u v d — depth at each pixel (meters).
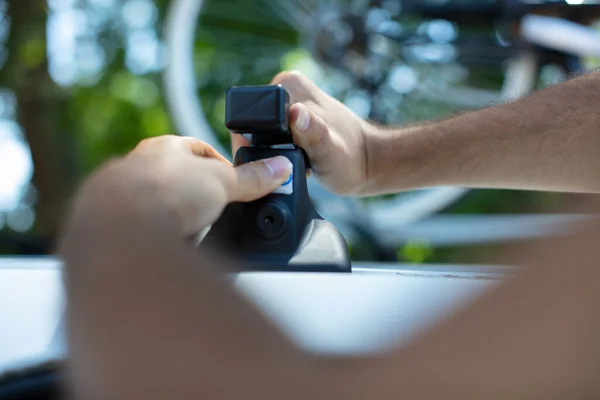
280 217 0.66
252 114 0.69
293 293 0.48
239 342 0.31
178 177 0.51
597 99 1.15
